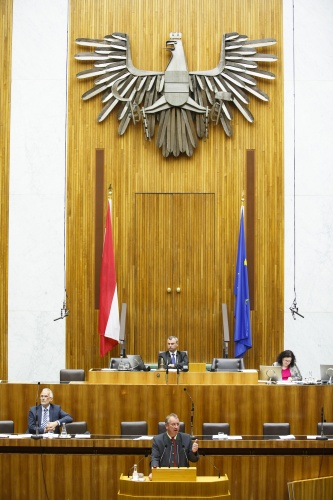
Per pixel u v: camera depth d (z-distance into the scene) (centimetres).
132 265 1261
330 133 1259
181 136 1252
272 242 1254
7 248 1259
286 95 1262
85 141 1266
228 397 995
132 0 1274
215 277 1255
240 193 1259
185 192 1261
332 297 1245
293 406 995
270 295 1249
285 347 1241
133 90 1258
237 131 1263
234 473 863
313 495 854
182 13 1271
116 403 1000
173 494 768
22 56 1270
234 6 1271
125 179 1263
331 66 1262
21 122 1266
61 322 1253
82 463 862
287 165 1257
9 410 1016
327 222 1254
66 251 1259
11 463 865
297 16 1267
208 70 1262
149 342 1255
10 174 1263
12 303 1255
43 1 1274
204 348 1252
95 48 1265
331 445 860
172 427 822
